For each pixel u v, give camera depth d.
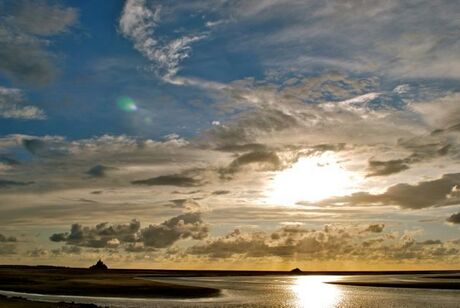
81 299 90.25
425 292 140.12
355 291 150.88
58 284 120.75
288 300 109.25
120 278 163.00
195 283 185.75
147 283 137.25
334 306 98.19
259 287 171.00
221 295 114.44
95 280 139.50
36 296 94.81
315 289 165.88
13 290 105.75
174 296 103.56
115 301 88.19
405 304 99.19
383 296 124.12
